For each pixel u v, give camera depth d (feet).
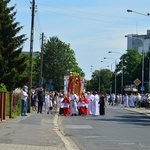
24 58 156.35
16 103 108.27
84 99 135.74
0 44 142.82
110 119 117.08
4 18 148.25
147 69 376.07
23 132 66.49
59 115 132.26
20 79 157.79
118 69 426.10
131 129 84.84
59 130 76.59
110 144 58.29
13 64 151.64
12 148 47.62
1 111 85.15
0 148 47.32
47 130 73.26
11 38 151.74
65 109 132.77
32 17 135.44
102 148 53.83
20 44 155.94
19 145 50.55
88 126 89.40
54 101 154.20
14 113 102.47
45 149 48.49
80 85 149.48
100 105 138.82
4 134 62.23
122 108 219.41
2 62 143.54
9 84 145.59
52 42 312.29
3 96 86.17
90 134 72.33
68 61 321.73
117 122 104.83
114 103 294.05
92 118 120.06
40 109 131.95
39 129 73.92
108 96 323.57
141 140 64.18
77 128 84.02
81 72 358.23
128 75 408.87
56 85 305.12
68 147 51.37
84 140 62.90
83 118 119.34
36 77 300.81
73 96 134.92
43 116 113.09
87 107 136.15
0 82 143.84
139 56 415.03
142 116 142.92
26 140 56.03
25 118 99.71
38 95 131.95
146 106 216.95
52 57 306.55
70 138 65.46
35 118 101.96
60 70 305.94
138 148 54.44
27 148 48.34
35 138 59.06
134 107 236.84
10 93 96.78
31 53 135.03
